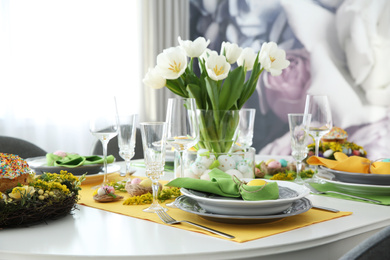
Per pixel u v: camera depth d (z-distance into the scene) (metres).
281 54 1.50
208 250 0.82
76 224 1.02
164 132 1.10
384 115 3.55
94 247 0.84
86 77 3.90
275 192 1.02
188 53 1.40
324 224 1.00
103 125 1.44
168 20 4.45
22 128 3.52
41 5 3.59
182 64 1.38
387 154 3.56
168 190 1.29
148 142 1.09
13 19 3.43
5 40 3.39
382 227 1.04
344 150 1.85
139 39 4.25
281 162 1.70
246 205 0.95
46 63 3.63
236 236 0.90
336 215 1.07
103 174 1.54
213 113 1.42
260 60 1.47
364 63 3.63
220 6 4.44
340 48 3.74
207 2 4.53
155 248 0.83
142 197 1.22
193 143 1.23
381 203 1.20
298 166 1.48
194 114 1.21
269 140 4.17
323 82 3.85
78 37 3.83
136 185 1.30
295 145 1.46
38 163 1.71
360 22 3.63
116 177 1.65
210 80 1.38
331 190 1.39
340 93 3.76
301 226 0.97
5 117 3.42
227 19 4.39
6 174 1.07
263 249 0.84
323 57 3.83
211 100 1.40
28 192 0.99
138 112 4.28
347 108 3.73
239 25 4.31
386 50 3.52
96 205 1.21
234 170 1.34
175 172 1.43
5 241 0.89
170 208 1.17
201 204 1.03
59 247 0.85
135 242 0.87
